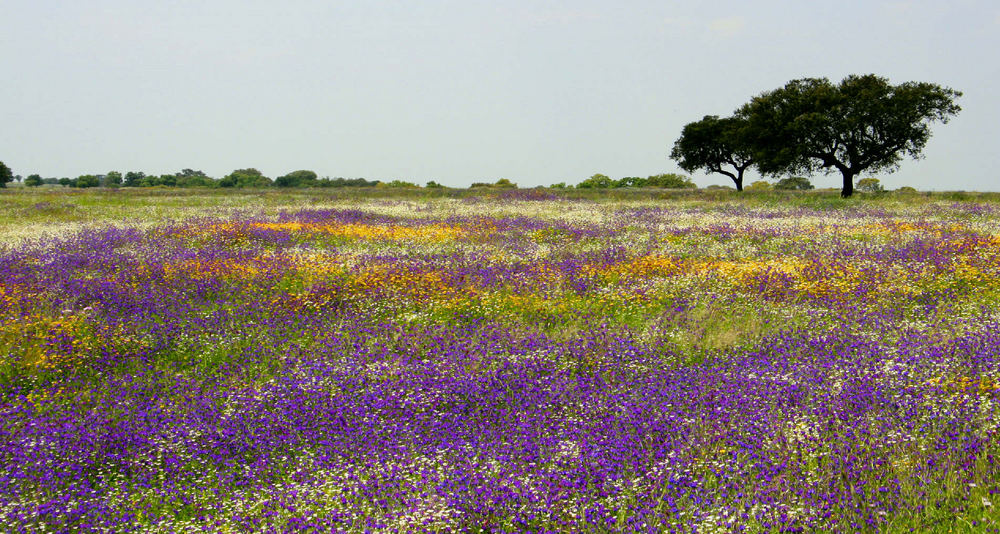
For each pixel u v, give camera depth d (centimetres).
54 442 768
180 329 1198
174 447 766
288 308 1359
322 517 609
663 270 1628
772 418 736
